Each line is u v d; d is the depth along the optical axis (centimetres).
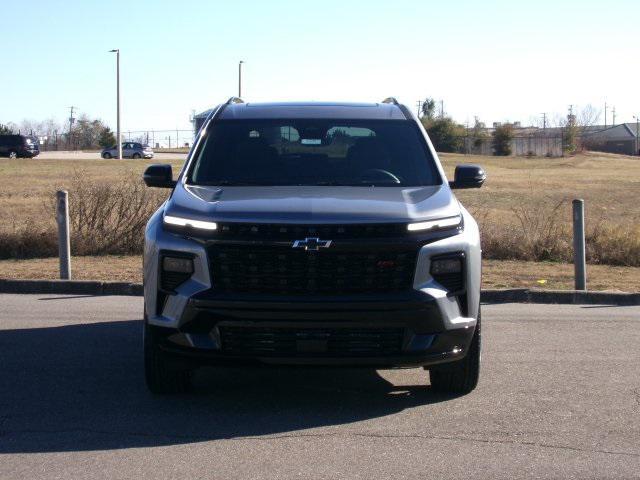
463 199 3075
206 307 552
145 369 612
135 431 552
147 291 589
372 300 548
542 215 1692
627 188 4066
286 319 546
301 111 751
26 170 4834
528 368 724
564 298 1082
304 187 648
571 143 10819
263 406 612
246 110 755
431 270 563
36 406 607
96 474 474
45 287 1123
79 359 748
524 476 476
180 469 483
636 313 1002
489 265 1333
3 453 509
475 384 632
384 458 504
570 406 614
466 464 494
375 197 612
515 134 11325
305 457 504
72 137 11219
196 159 695
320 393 650
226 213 569
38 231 1426
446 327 566
